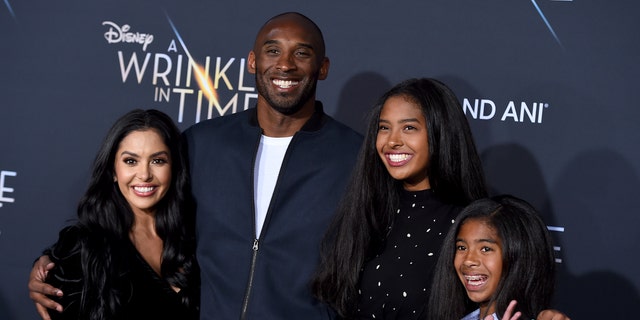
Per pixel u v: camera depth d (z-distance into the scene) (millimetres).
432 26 3172
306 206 2482
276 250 2465
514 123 3111
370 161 2318
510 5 3119
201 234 2545
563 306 3061
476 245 2039
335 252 2340
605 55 3049
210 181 2559
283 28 2473
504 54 3121
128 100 3305
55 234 3309
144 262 2434
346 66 3225
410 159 2215
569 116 3070
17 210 3309
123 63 3311
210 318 2467
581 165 3059
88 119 3307
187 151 2627
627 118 3027
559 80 3080
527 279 2010
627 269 3023
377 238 2309
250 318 2438
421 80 2295
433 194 2289
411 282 2186
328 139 2555
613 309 3033
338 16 3229
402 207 2311
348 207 2340
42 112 3314
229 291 2469
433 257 2195
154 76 3295
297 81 2473
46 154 3311
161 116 2535
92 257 2346
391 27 3197
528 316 1977
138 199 2443
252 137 2572
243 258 2479
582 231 3055
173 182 2537
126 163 2434
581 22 3068
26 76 3324
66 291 2340
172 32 3291
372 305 2232
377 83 3203
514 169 3107
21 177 3312
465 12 3150
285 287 2449
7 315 3299
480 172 2289
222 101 3266
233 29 3268
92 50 3312
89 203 2461
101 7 3311
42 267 2344
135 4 3305
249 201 2506
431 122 2209
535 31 3102
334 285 2328
